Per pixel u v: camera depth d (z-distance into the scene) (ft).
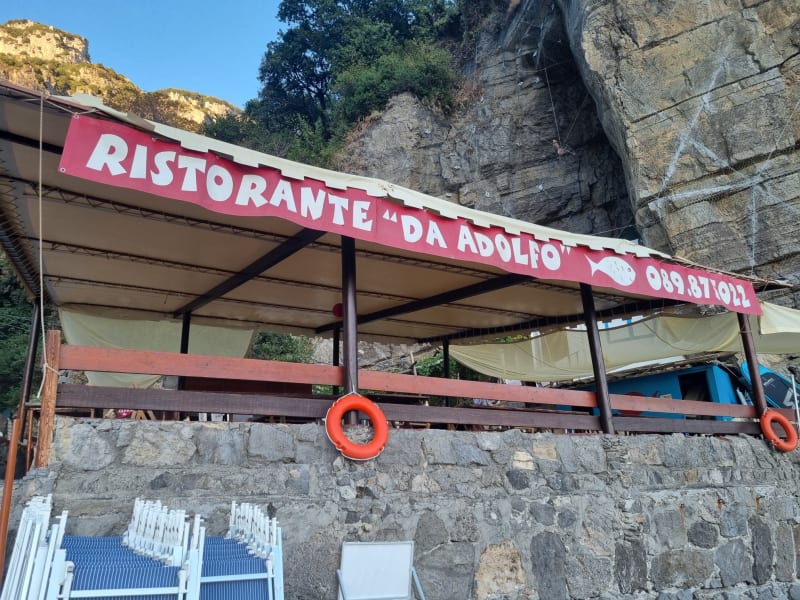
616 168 57.67
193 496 12.26
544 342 32.42
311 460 13.65
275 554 10.18
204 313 26.89
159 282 22.33
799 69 39.70
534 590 15.47
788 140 39.01
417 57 76.23
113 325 25.99
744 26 42.06
